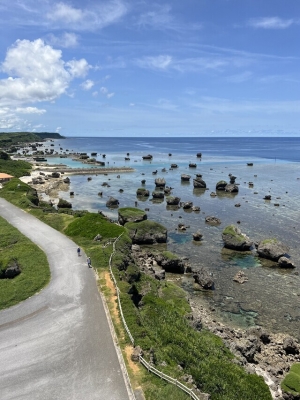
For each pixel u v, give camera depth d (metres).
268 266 59.06
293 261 60.16
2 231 61.22
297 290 50.62
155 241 69.94
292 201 104.88
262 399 27.89
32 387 25.03
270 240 63.59
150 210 95.88
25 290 39.56
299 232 74.75
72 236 60.31
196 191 123.81
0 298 37.94
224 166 198.12
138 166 197.62
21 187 100.62
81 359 27.89
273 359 36.16
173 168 186.75
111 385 25.12
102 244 55.56
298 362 35.75
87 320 33.53
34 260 48.09
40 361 27.75
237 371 30.77
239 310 45.47
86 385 25.16
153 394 23.91
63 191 123.62
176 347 31.47
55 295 38.62
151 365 26.73
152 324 35.06
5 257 48.81
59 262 48.06
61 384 25.28
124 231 61.69
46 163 199.00
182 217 88.25
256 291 50.34
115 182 143.25
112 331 31.45
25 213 74.75
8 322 33.44
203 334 36.97
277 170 179.50
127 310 34.53
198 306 46.00
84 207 99.56
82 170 168.75
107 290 39.38
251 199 108.88
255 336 38.69
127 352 28.47
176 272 57.66
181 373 27.11
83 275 43.72
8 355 28.55
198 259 62.03
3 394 24.41
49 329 32.12
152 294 43.78
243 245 65.69
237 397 27.06
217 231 76.81
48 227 65.00
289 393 29.69
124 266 48.28
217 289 51.09
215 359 31.67
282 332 40.84
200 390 26.00
